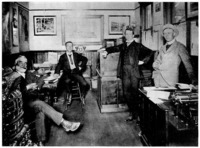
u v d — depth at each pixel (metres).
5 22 4.31
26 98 3.05
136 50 3.98
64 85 5.59
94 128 3.70
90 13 6.70
